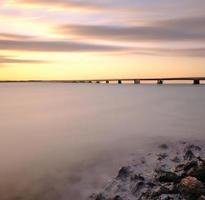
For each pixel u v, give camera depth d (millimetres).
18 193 12297
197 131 23922
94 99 60406
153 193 11234
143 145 19562
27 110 40750
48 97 69562
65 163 15945
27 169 15055
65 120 30922
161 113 35188
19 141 21156
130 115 34062
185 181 11180
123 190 12281
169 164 15227
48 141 21078
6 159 16703
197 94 71188
